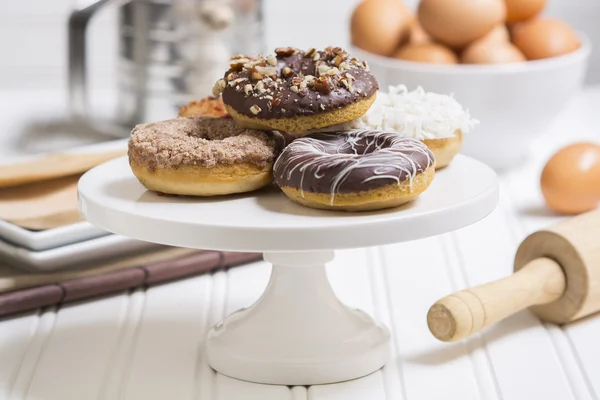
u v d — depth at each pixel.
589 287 0.79
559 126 1.30
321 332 0.75
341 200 0.69
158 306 0.84
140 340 0.79
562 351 0.77
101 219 0.71
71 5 1.48
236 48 1.14
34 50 1.49
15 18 1.47
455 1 1.06
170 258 0.88
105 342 0.79
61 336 0.79
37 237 0.82
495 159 1.11
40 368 0.75
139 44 1.13
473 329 0.76
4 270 0.84
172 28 1.12
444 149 0.77
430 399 0.72
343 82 0.73
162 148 0.71
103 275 0.85
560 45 1.08
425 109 0.79
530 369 0.75
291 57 0.77
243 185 0.72
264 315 0.76
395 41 1.09
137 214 0.69
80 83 1.15
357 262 0.92
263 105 0.73
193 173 0.71
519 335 0.80
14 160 0.94
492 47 1.06
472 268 0.90
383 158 0.69
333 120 0.73
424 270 0.90
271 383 0.74
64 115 1.29
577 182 0.98
